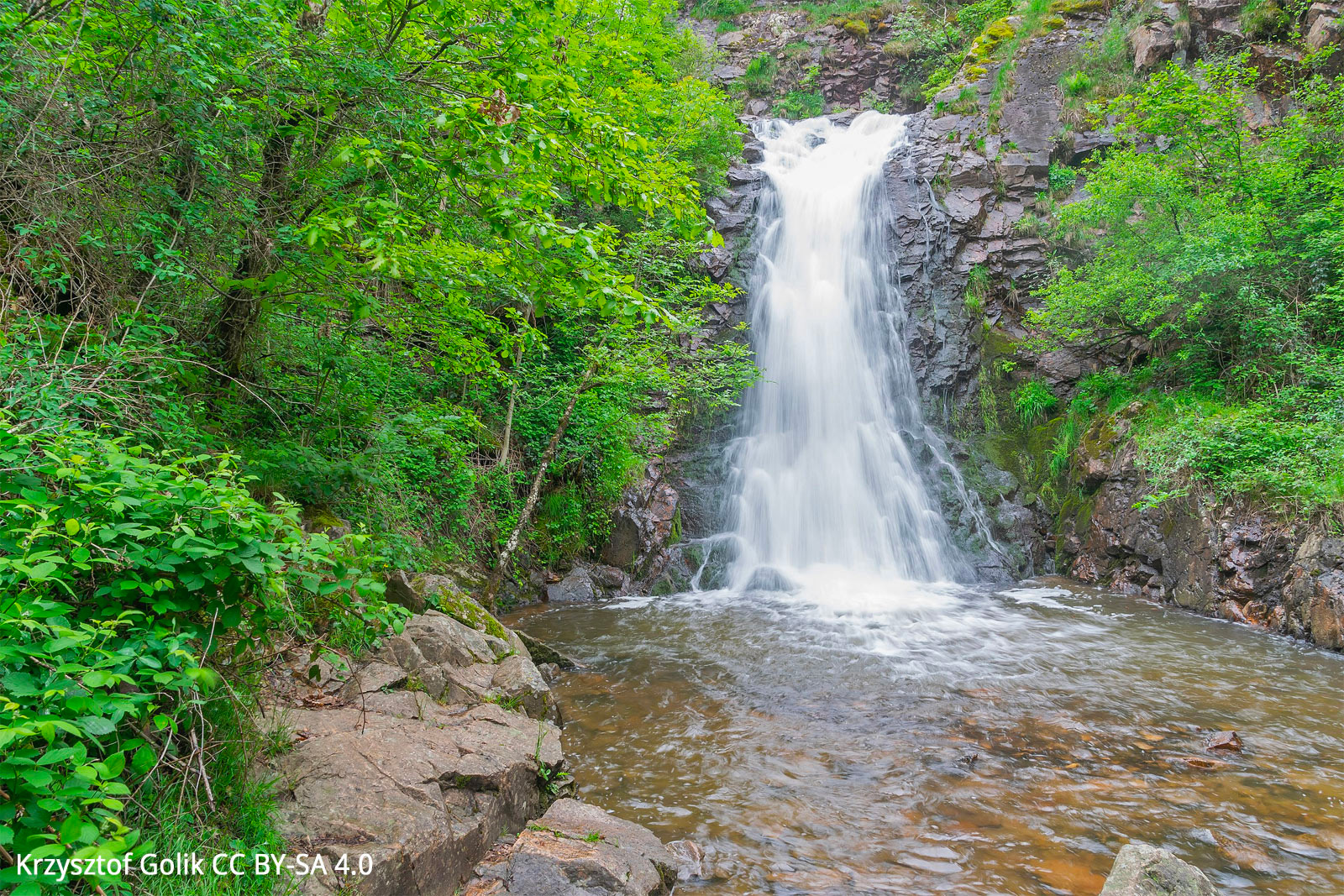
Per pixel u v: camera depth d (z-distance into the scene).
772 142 20.36
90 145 4.72
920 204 17.09
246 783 3.26
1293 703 6.96
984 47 20.36
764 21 27.56
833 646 8.92
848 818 4.82
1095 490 13.20
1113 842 4.52
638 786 5.26
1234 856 4.38
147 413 4.64
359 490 7.01
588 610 10.86
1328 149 12.20
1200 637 9.32
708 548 13.28
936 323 16.09
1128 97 13.29
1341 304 10.81
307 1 5.07
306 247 5.20
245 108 4.99
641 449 13.39
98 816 2.21
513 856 3.64
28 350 3.91
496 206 4.21
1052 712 6.71
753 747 5.96
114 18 4.35
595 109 4.91
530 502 10.18
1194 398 12.35
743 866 4.24
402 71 5.11
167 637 2.73
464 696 5.15
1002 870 4.22
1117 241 13.41
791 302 16.62
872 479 14.65
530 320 11.01
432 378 9.82
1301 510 9.73
